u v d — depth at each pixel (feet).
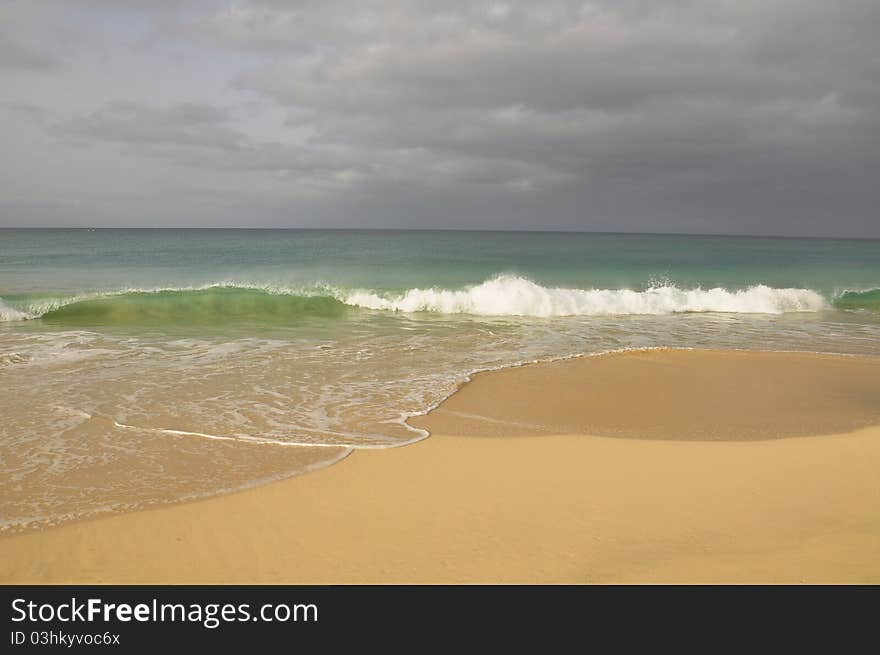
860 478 17.60
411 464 18.84
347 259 117.80
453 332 46.65
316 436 21.76
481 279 85.66
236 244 176.76
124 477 17.52
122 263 103.60
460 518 14.71
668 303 63.72
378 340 42.34
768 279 92.48
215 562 12.69
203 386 28.63
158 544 13.46
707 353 39.65
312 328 47.32
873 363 37.52
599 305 61.93
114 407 24.80
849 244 252.42
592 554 12.84
